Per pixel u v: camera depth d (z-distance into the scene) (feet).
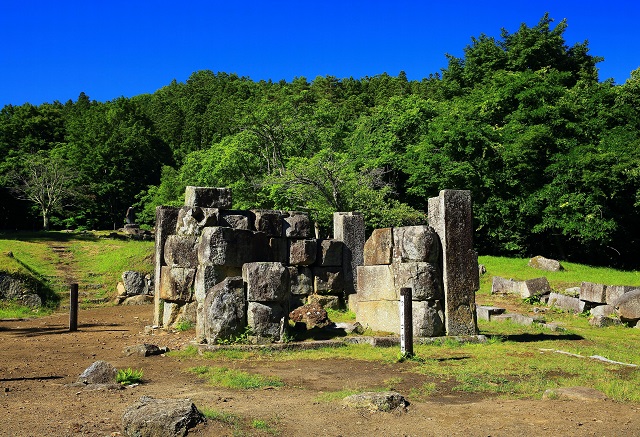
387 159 118.42
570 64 134.00
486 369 31.76
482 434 20.90
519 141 102.89
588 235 98.37
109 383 28.81
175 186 150.82
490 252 119.75
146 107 271.69
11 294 66.95
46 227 150.61
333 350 37.68
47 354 38.45
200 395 26.04
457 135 107.55
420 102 128.57
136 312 66.69
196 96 260.83
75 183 165.68
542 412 23.38
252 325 38.09
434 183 111.55
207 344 37.60
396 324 41.98
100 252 100.32
